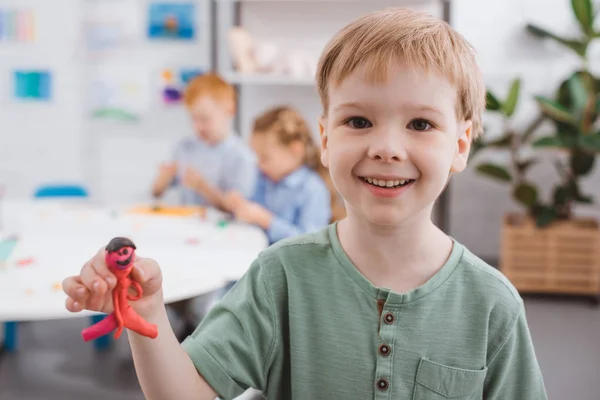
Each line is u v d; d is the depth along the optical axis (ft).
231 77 11.32
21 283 5.03
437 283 2.30
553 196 10.64
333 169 2.14
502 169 10.61
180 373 2.09
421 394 2.26
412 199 2.10
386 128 2.05
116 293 1.85
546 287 10.46
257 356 2.35
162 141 12.63
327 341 2.31
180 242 6.62
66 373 7.47
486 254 12.21
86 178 12.83
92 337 1.83
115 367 7.63
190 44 12.39
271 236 7.48
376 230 2.27
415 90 2.04
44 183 12.88
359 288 2.31
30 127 12.77
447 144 2.10
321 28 12.14
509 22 11.75
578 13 9.99
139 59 12.46
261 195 8.11
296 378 2.33
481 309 2.31
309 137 8.09
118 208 8.48
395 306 2.27
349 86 2.08
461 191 12.14
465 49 2.23
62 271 5.38
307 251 2.43
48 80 12.60
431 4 11.80
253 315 2.36
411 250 2.30
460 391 2.28
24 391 7.01
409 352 2.26
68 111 12.67
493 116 11.76
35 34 12.52
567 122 10.07
